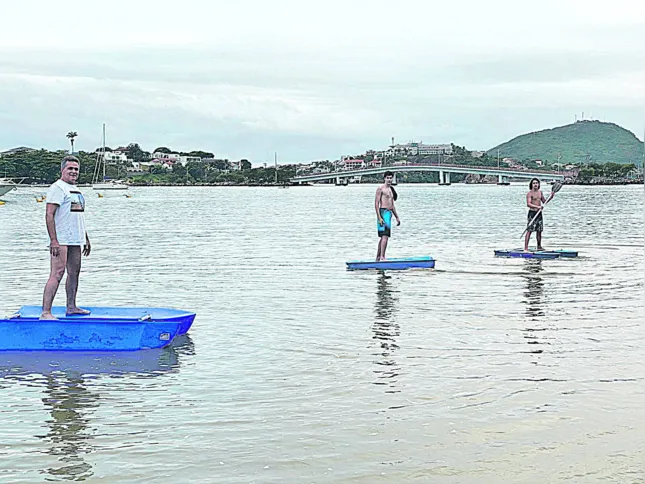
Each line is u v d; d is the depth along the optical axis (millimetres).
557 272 16422
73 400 7352
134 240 26719
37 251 22469
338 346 9461
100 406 7168
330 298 13180
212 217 45062
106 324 9375
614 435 6371
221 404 7203
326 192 149500
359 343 9617
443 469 5723
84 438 6352
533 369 8328
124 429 6555
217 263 18828
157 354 9164
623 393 7457
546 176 149625
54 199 9656
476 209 54156
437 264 18031
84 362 8820
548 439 6293
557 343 9531
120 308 10352
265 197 106188
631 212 46281
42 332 9383
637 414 6863
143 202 82062
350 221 39406
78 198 9922
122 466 5793
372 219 41469
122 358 8992
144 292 14039
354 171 166375
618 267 17266
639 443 6195
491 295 13336
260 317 11445
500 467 5750
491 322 10883
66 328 9375
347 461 5867
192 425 6641
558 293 13508
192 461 5879
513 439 6301
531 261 18625
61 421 6758
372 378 8023
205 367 8547
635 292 13586
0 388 7758
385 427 6570
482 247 22844
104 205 70938
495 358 8812
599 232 29094
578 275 15898
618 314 11438
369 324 10820
